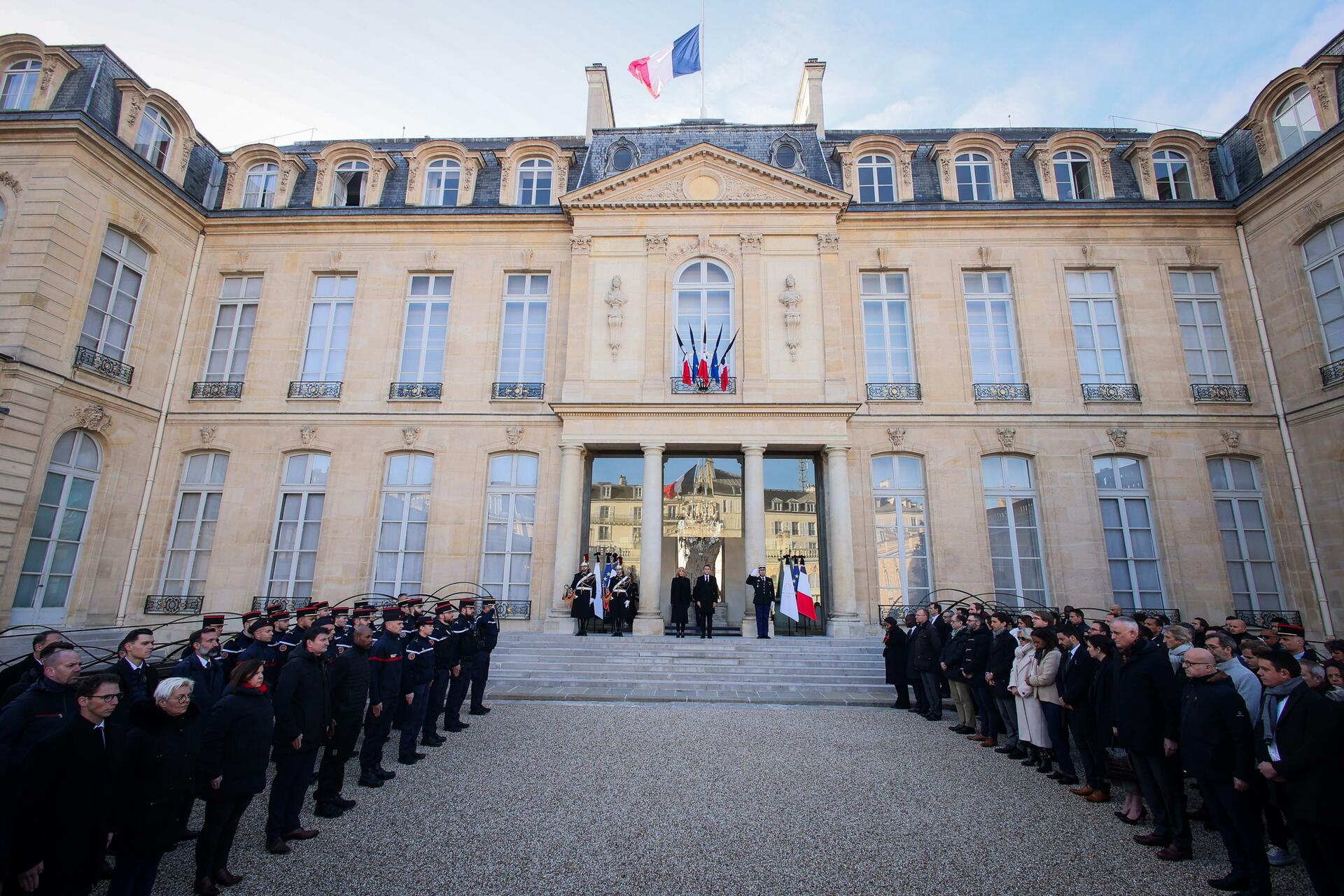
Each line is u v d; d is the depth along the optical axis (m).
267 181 19.25
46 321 13.75
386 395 17.53
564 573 15.90
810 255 17.52
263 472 16.97
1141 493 16.33
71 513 14.69
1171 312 17.14
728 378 16.64
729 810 6.20
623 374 16.94
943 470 16.53
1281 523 15.72
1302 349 15.65
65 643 5.13
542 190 19.16
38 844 3.60
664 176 17.92
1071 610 8.66
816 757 7.94
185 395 17.39
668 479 18.41
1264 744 5.27
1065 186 18.31
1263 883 4.62
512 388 17.55
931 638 10.16
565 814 6.08
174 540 16.69
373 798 6.49
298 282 18.27
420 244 18.53
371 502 16.83
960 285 17.66
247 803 4.89
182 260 17.72
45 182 14.11
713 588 15.24
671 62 20.92
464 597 16.25
